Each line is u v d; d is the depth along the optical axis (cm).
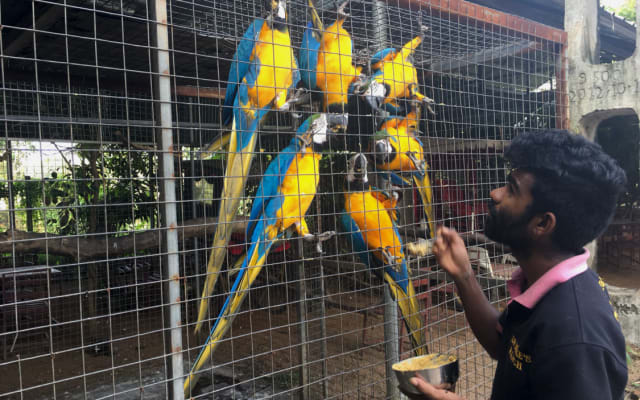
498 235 120
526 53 485
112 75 576
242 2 283
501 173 428
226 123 249
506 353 121
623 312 500
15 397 409
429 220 302
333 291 518
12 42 472
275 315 616
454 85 485
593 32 516
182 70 585
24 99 524
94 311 520
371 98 265
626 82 472
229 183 209
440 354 156
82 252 397
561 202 107
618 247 938
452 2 335
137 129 590
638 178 983
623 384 100
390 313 300
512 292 132
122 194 600
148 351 515
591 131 525
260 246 222
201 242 585
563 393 96
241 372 434
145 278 627
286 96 242
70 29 451
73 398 398
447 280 407
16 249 369
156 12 176
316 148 240
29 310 539
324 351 306
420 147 292
